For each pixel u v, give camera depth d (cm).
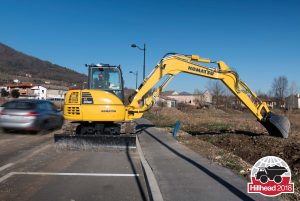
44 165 1086
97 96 1422
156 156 1244
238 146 1762
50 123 1919
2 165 1076
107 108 1418
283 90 8031
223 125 2895
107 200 752
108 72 1627
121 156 1266
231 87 1697
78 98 1423
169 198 732
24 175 952
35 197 759
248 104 1727
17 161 1141
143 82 1577
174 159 1180
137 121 3300
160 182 859
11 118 1773
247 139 1952
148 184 850
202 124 3005
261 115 1750
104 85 1617
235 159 1182
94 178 938
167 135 1947
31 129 1778
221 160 1158
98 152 1341
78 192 804
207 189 799
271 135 1823
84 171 1016
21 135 1822
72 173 988
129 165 1111
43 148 1413
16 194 777
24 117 1770
